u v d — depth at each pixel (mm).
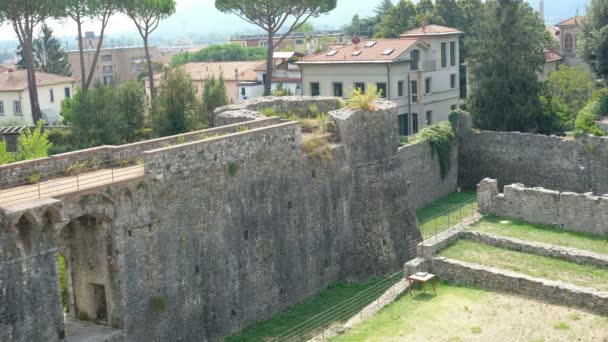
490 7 63844
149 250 30438
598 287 31859
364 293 38469
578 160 56344
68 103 74000
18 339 25672
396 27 102438
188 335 32219
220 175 33406
